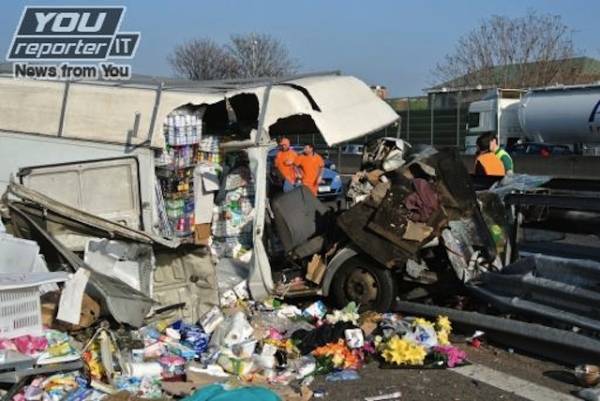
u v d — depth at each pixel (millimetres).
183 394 5656
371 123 9008
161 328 6910
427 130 39031
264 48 58062
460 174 8070
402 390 5910
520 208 7941
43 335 5867
